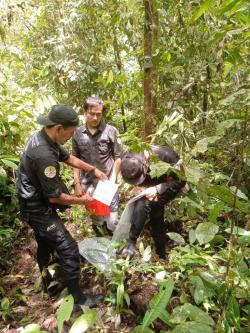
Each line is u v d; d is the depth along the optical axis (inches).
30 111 181.3
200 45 145.0
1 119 168.9
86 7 194.4
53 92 227.8
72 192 170.1
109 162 141.0
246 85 78.7
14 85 200.1
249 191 139.1
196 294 92.2
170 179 108.7
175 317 75.8
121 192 155.9
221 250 115.8
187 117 156.1
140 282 109.6
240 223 120.7
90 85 206.4
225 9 61.6
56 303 116.9
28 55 236.7
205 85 154.1
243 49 104.7
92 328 95.8
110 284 111.5
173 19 153.3
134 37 169.9
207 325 72.5
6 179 166.9
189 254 107.7
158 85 152.9
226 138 136.3
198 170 67.3
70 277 111.9
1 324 111.5
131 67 203.9
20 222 155.9
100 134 137.1
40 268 124.4
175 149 130.8
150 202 113.0
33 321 112.3
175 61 150.4
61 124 103.0
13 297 123.5
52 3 231.1
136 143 81.4
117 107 194.2
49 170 102.9
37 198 109.3
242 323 91.6
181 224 142.2
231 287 89.0
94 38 205.9
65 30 216.5
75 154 141.3
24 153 107.7
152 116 134.5
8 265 140.9
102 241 122.5
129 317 104.5
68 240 112.3
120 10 171.3
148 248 114.0
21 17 223.8
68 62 204.2
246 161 112.1
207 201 67.9
